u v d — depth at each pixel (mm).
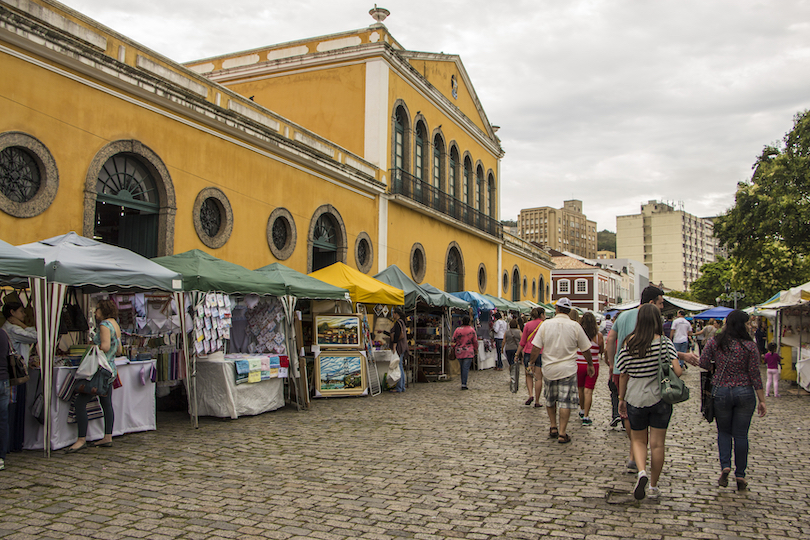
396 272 16625
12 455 6805
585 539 4395
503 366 22578
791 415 10648
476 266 28141
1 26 8422
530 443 7770
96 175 9969
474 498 5375
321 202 16328
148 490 5488
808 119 28000
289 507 5059
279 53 20844
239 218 13242
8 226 8648
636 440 5426
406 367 15891
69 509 4926
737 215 29812
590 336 9289
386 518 4820
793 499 5430
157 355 8930
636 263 98875
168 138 11469
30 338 7137
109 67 10094
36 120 9070
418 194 21922
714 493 5605
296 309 13188
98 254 7898
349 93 19781
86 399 7141
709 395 5906
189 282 9016
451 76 25625
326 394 12305
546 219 142750
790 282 33531
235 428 8703
